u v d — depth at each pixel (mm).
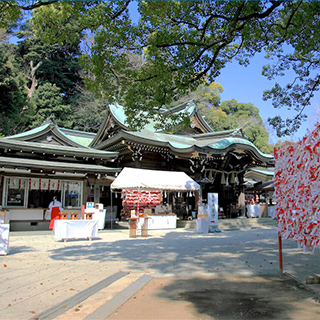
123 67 9391
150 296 4695
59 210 14094
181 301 4426
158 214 17812
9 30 36031
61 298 4664
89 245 11094
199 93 43750
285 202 5828
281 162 6020
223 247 10180
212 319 3707
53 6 9266
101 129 22250
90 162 18062
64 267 7023
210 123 40406
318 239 4680
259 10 8273
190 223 19188
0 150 15398
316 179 4641
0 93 24125
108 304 4230
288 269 6418
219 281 5562
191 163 21266
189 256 8328
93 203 16594
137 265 7113
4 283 5582
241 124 41000
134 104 9703
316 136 4660
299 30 10141
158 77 8977
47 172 15656
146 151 20078
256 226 20641
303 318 3688
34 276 6133
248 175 28375
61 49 39062
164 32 8461
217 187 25859
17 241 12453
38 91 33906
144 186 15695
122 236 14414
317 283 5230
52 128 17344
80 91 40594
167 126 11164
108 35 8484
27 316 3889
